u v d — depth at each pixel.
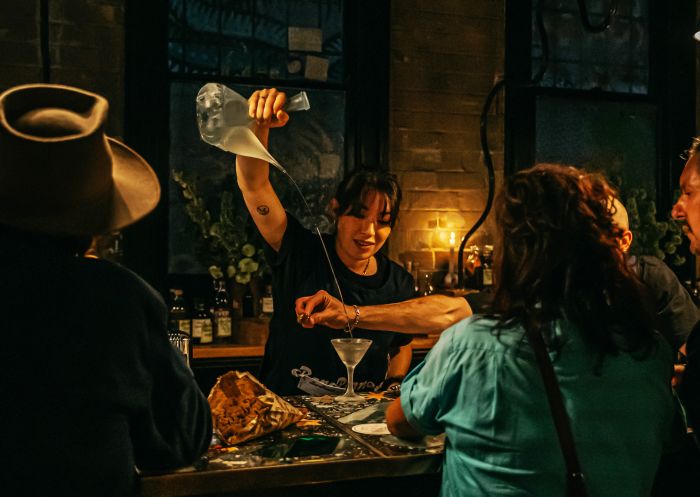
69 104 1.13
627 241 1.90
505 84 3.64
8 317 1.06
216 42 3.73
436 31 3.96
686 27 4.31
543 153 4.17
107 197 1.18
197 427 1.27
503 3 4.06
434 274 3.94
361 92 3.86
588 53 4.25
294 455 1.43
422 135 3.95
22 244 1.11
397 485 1.57
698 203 1.50
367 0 3.84
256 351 3.34
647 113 4.34
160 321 1.20
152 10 3.57
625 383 1.18
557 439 1.15
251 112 1.98
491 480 1.19
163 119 3.61
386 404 1.88
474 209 4.03
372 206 2.24
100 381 1.09
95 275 1.13
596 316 1.17
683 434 1.36
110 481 1.10
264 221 2.28
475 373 1.21
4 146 1.05
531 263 1.19
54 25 3.44
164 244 3.62
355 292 2.32
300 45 3.85
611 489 1.16
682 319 2.08
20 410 1.05
